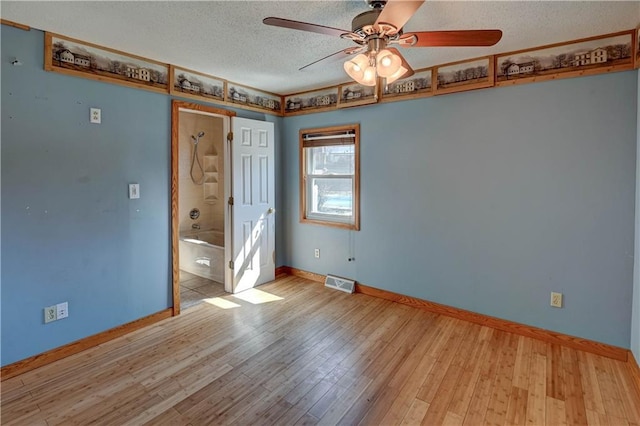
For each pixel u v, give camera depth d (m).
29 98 2.39
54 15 2.21
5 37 2.28
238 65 3.26
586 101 2.59
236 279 4.02
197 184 5.49
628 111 2.45
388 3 1.52
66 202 2.61
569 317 2.75
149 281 3.18
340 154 4.16
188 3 2.06
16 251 2.38
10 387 2.24
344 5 2.07
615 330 2.57
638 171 2.38
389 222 3.71
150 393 2.19
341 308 3.56
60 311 2.60
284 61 3.14
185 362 2.55
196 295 3.95
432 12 2.14
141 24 2.35
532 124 2.82
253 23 2.33
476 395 2.17
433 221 3.40
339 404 2.09
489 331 3.05
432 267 3.44
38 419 1.96
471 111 3.11
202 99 3.54
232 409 2.04
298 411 2.03
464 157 3.18
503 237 3.02
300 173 4.46
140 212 3.09
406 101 3.49
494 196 3.04
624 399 2.12
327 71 3.44
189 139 5.36
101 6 2.09
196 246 4.77
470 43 1.94
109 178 2.86
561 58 2.66
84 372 2.42
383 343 2.83
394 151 3.61
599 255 2.61
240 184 4.01
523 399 2.13
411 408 2.06
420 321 3.25
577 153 2.65
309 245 4.46
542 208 2.82
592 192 2.61
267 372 2.42
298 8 2.12
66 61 2.56
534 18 2.23
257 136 4.16
